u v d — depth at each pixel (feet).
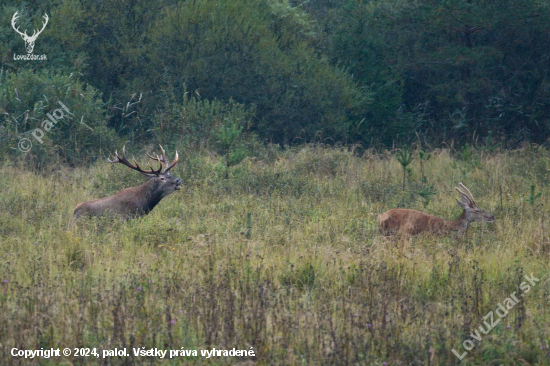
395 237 35.76
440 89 87.81
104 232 36.01
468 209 38.06
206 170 54.95
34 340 21.98
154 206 42.86
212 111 72.54
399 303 25.71
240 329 23.09
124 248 33.60
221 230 37.37
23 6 77.77
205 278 28.43
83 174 56.70
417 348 22.35
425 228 37.47
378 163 64.03
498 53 86.89
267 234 36.11
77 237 33.42
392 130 86.02
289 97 79.51
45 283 26.81
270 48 81.66
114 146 68.54
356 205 46.26
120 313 23.68
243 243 33.47
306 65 82.58
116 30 80.38
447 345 22.57
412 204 46.88
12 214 41.11
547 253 34.22
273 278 29.07
